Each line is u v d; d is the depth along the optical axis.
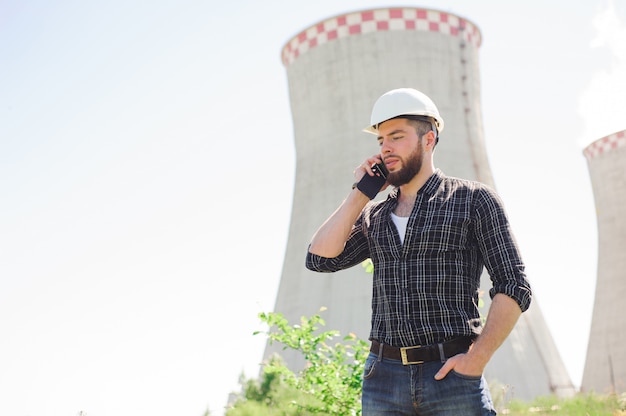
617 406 12.46
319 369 8.20
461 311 3.92
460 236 3.95
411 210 4.08
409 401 3.90
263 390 12.36
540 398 14.58
